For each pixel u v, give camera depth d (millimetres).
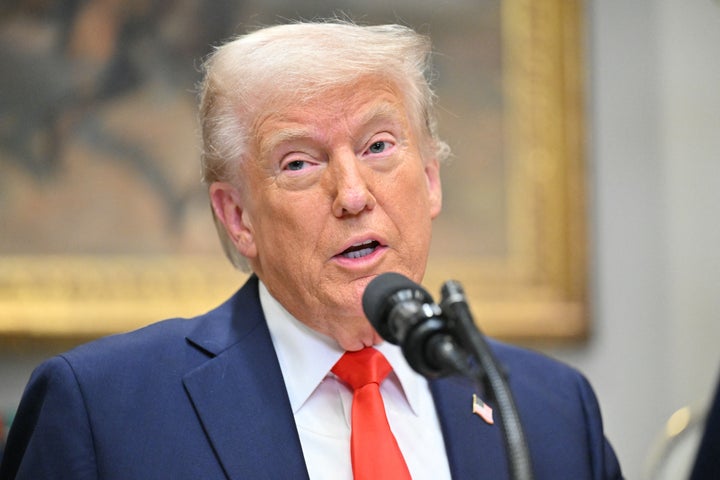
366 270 5328
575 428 6102
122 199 11039
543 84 11750
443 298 3879
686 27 11969
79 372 5422
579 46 11734
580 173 11648
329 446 5496
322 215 5336
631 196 11883
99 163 11023
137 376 5484
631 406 11672
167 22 11289
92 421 5262
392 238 5383
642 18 11992
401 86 5633
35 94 10969
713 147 11867
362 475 5219
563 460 5879
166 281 10977
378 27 5754
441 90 11719
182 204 11148
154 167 11141
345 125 5348
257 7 11398
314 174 5383
